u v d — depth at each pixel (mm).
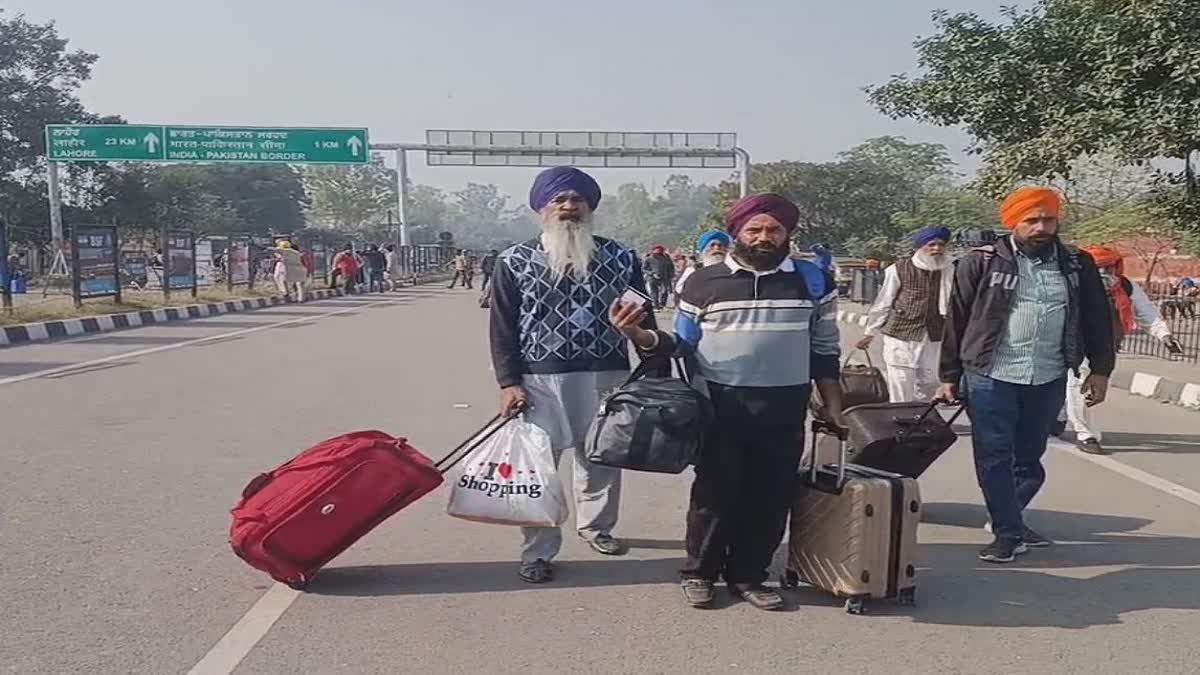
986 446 5410
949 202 38688
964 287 5422
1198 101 10672
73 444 7953
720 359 4531
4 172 48281
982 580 5141
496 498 4781
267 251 35531
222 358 14070
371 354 14883
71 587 4812
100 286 21531
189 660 4039
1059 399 5500
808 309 4574
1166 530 6062
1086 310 5492
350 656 4098
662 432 4289
